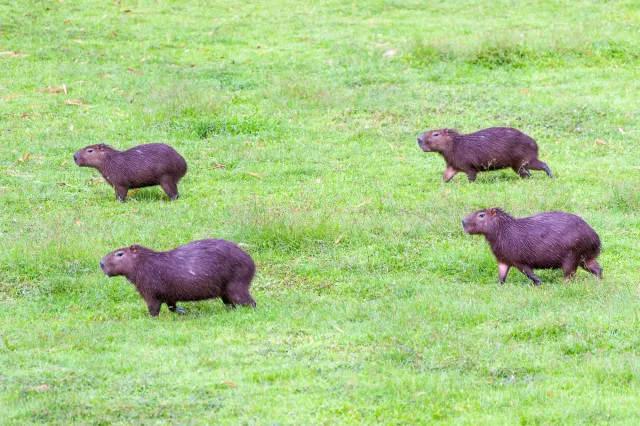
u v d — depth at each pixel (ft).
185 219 153.17
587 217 152.56
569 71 238.68
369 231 147.74
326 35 268.00
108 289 127.03
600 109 211.41
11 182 172.14
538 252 126.93
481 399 92.12
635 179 172.65
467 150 173.37
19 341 108.17
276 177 177.37
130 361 101.09
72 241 138.51
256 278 131.64
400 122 207.41
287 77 232.73
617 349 103.60
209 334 110.01
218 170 181.27
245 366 99.76
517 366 99.96
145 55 248.73
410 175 179.01
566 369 99.25
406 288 127.44
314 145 195.00
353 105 216.13
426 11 292.81
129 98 217.77
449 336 107.24
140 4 293.64
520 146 173.88
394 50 250.37
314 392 93.25
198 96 211.61
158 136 197.57
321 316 115.75
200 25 276.82
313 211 153.58
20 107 209.77
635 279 129.39
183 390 93.61
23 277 130.00
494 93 223.51
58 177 175.94
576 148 192.65
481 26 274.16
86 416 88.28
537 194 163.43
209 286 116.06
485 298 121.60
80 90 220.64
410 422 87.15
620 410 88.63
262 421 86.84
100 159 162.71
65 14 279.28
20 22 267.59
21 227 148.77
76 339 108.68
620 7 292.20
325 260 137.90
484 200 160.97
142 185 165.07
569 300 119.55
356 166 183.73
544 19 281.54
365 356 102.53
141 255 115.85
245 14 288.51
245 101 219.20
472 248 140.36
